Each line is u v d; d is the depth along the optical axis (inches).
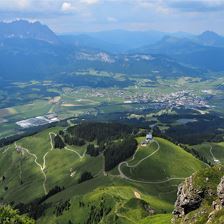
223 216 4913.9
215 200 5679.1
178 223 6161.4
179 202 6387.8
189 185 6304.1
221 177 6200.8
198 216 5807.1
